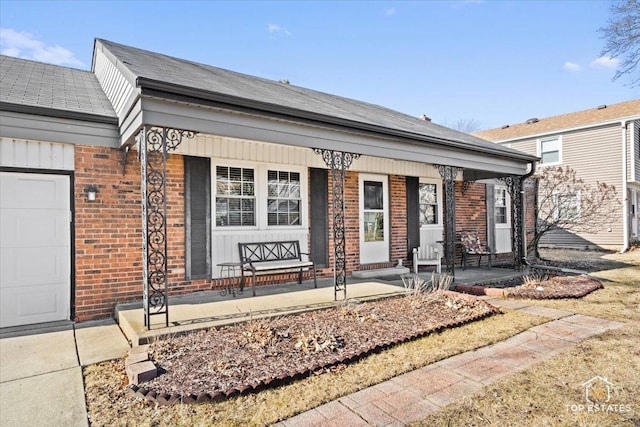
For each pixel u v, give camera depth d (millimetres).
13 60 7758
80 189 5477
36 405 3035
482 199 11438
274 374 3406
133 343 4273
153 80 3936
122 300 5750
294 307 5473
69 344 4426
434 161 7328
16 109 4699
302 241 7785
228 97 4445
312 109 5648
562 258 13055
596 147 16156
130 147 5512
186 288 6348
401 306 5801
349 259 8523
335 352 3955
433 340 4488
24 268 5215
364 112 8469
